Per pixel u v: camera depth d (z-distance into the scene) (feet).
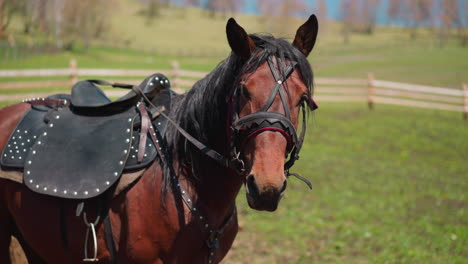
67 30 144.25
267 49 6.20
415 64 135.13
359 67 130.72
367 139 42.01
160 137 6.95
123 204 6.69
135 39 218.18
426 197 24.62
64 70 46.09
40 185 6.75
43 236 7.20
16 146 7.44
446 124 49.49
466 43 234.17
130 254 6.57
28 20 151.43
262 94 5.90
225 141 6.73
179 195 6.58
